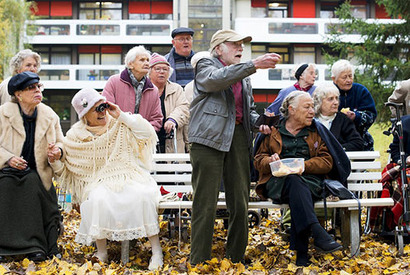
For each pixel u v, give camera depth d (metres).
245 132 6.36
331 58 28.61
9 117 6.89
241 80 6.39
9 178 6.69
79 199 6.88
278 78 45.75
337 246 6.07
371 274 6.01
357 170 8.21
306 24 46.66
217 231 8.58
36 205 6.74
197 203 6.18
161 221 9.32
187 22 47.38
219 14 47.41
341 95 8.86
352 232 6.75
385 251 7.05
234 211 6.31
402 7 25.17
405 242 7.56
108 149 6.84
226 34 6.34
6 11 36.22
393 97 8.85
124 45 48.84
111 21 47.50
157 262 6.54
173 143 8.95
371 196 8.34
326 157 6.74
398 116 7.26
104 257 6.70
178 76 10.36
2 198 6.62
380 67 26.47
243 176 6.34
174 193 7.29
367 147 8.64
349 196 6.68
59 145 6.96
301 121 6.83
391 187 7.75
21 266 6.46
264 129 6.36
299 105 6.80
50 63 48.88
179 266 6.30
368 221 8.12
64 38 47.44
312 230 6.25
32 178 6.78
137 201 6.56
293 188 6.44
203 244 6.18
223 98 6.17
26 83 6.87
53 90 48.44
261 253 7.03
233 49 6.33
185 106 9.09
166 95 9.15
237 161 6.30
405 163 7.09
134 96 8.38
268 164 6.71
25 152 6.91
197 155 6.15
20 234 6.59
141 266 6.68
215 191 6.16
